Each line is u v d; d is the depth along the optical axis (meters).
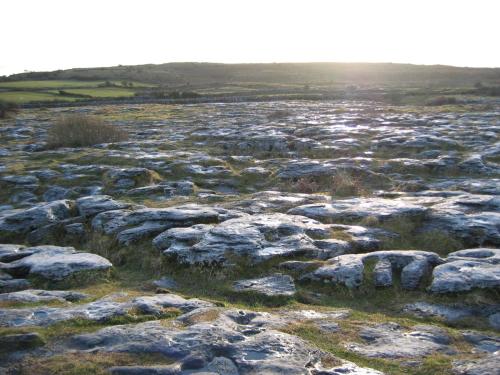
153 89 133.62
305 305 11.67
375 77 182.62
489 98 79.62
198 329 9.45
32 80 155.62
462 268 12.38
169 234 15.25
